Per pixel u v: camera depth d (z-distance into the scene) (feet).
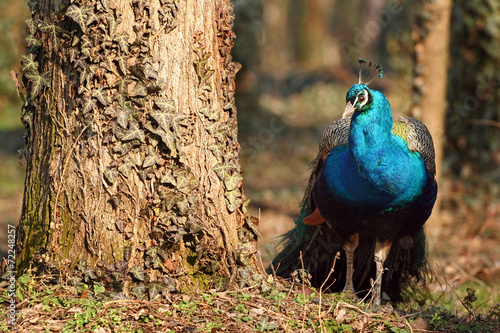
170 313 24.04
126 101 24.94
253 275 26.86
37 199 26.58
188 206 25.63
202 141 26.09
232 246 26.91
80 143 25.29
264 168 85.40
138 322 23.34
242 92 93.15
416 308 32.63
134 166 25.23
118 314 23.63
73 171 25.52
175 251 25.98
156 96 25.22
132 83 24.95
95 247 25.43
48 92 25.96
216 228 26.43
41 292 24.77
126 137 24.88
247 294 25.84
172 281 25.54
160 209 25.50
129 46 24.85
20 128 99.71
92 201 25.39
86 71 24.76
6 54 102.99
